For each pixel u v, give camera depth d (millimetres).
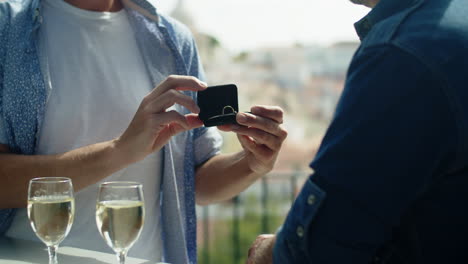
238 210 4117
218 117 1349
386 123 784
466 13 812
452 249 810
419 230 819
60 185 1084
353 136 803
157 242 1550
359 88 821
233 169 1593
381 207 782
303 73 17469
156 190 1567
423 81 769
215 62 17250
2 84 1392
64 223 1084
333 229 813
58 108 1427
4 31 1418
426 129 766
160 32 1618
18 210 1415
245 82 17188
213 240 10984
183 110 1623
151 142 1316
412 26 814
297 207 874
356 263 807
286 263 882
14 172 1312
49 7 1500
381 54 811
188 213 1605
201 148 1679
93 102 1475
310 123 16734
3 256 1198
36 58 1406
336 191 812
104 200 1039
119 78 1523
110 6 1569
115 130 1499
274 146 1422
